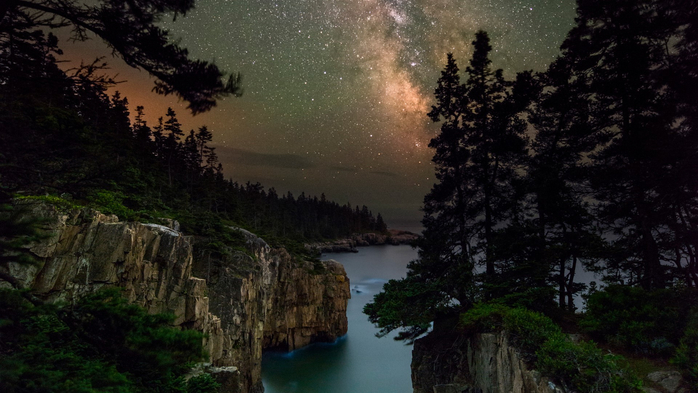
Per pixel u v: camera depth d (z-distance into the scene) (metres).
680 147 16.52
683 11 18.02
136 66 6.92
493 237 25.33
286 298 52.22
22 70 6.16
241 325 34.16
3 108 5.96
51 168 6.43
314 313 55.72
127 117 58.59
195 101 7.19
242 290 34.50
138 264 23.53
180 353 8.24
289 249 62.25
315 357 50.81
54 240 19.20
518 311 16.36
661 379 12.11
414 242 26.52
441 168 28.34
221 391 18.75
